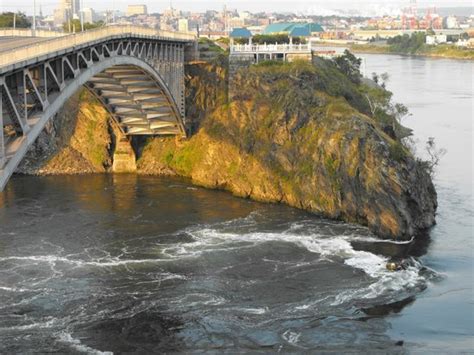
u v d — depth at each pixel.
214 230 75.81
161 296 58.25
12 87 49.12
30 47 50.44
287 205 86.00
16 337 50.91
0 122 44.47
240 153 93.75
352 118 82.25
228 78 100.56
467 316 55.16
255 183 89.31
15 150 47.12
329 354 49.00
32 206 84.25
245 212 82.94
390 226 73.88
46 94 54.06
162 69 94.69
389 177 75.62
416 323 53.97
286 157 88.12
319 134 84.69
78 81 62.53
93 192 91.81
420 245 71.25
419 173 79.19
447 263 66.19
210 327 52.94
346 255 68.19
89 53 67.44
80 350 49.25
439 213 81.19
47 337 51.00
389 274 63.34
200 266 65.12
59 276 61.97
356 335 52.00
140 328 52.69
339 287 60.44
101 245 70.38
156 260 66.44
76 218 79.38
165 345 50.22
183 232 75.00
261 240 72.62
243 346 50.19
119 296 58.09
